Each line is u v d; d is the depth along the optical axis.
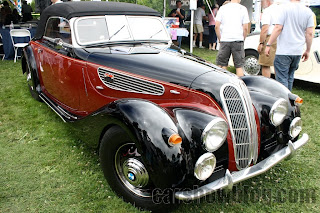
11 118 4.41
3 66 7.68
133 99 2.50
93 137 2.82
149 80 2.95
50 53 4.00
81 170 3.18
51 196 2.76
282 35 4.52
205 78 2.76
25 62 5.29
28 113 4.66
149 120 2.24
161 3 13.92
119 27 3.74
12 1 15.05
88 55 3.38
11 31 8.05
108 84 3.23
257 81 3.29
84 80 3.46
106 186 2.92
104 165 2.66
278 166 3.36
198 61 3.18
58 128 4.17
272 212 2.63
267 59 5.54
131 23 3.86
